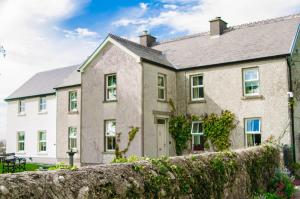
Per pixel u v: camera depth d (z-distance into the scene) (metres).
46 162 28.62
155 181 5.00
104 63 20.97
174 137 21.27
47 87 30.50
